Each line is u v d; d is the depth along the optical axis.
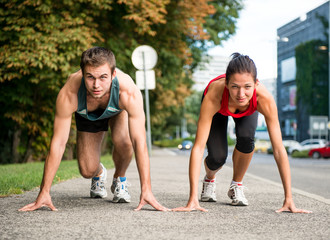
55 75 9.80
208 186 3.73
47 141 11.90
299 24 50.00
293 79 50.16
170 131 52.53
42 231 2.37
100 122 3.34
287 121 51.16
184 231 2.39
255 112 3.39
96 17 11.23
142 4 10.13
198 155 3.12
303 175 8.95
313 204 3.61
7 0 9.70
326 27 46.66
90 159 3.44
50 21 9.66
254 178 6.51
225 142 3.49
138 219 2.73
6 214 2.89
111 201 3.63
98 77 2.74
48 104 11.41
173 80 14.27
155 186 5.05
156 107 18.47
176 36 12.97
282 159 3.11
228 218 2.81
